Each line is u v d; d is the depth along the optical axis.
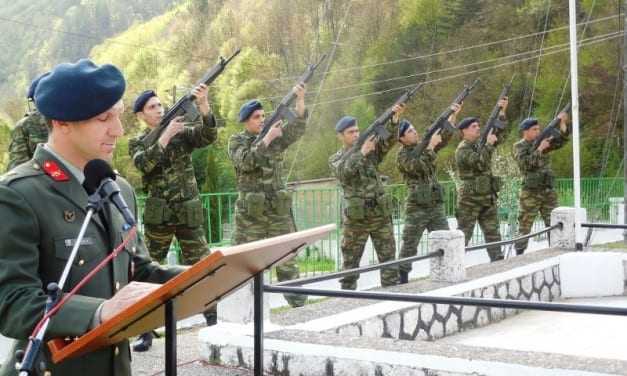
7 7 55.97
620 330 6.94
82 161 2.51
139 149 6.77
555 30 27.41
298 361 4.92
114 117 2.48
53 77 2.41
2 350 5.38
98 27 51.00
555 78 28.38
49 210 2.40
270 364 5.05
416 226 9.68
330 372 4.79
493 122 11.10
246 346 5.15
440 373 4.40
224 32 37.75
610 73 27.33
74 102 2.38
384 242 8.90
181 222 6.79
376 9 33.41
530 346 6.38
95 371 2.46
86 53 48.97
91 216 2.39
